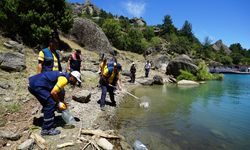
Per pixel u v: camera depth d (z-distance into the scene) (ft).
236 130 26.48
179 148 20.43
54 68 20.71
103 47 97.86
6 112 21.40
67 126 20.30
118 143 19.51
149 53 165.68
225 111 35.81
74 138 18.34
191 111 34.22
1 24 61.87
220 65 228.84
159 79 66.54
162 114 31.07
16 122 19.95
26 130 18.72
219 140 23.02
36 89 17.98
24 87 29.37
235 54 339.16
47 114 18.20
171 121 28.14
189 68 86.43
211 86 71.05
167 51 202.49
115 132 22.27
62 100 20.25
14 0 61.87
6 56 34.81
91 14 331.77
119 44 160.35
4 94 25.43
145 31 284.82
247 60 329.72
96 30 97.60
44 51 20.36
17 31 62.85
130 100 38.11
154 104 37.01
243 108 38.55
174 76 86.33
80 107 28.12
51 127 18.58
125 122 26.22
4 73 32.86
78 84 37.40
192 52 254.47
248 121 30.42
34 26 62.59
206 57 274.77
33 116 21.74
